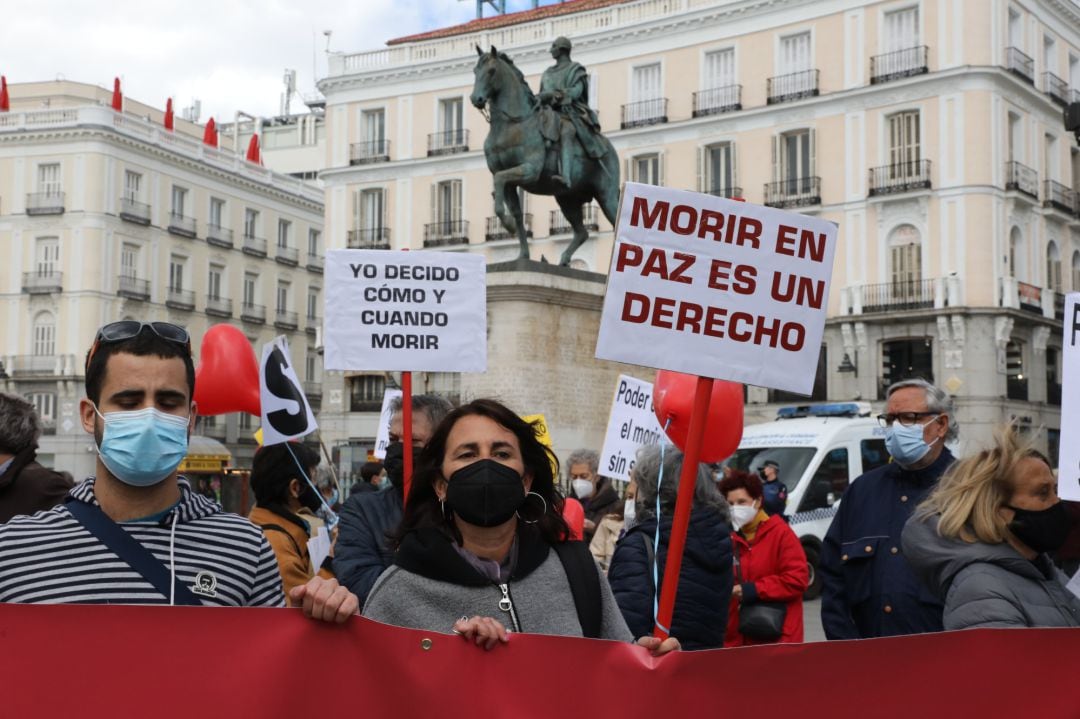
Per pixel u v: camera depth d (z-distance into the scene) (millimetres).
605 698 2881
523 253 15234
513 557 3287
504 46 43594
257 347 58188
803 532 15070
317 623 2818
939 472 4719
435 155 44500
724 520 4449
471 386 15008
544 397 14500
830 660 2906
